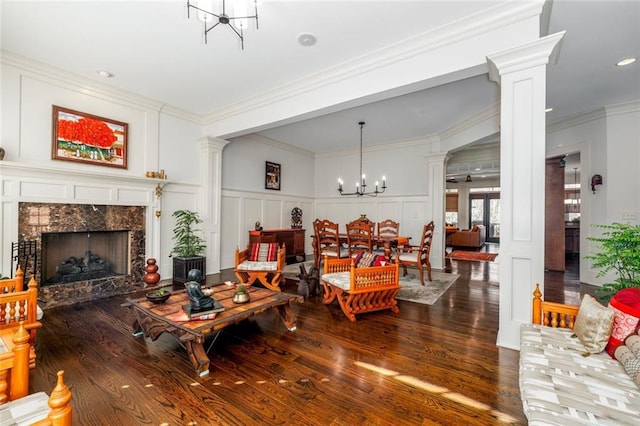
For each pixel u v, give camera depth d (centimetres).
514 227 233
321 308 347
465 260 694
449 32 258
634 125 416
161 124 448
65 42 286
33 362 205
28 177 319
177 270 444
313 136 634
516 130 230
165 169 452
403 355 229
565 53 299
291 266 594
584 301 185
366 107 450
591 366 146
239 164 599
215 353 232
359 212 737
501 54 230
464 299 379
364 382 193
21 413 115
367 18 246
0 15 244
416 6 232
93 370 205
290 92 381
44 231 333
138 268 418
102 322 292
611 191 434
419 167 646
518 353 230
